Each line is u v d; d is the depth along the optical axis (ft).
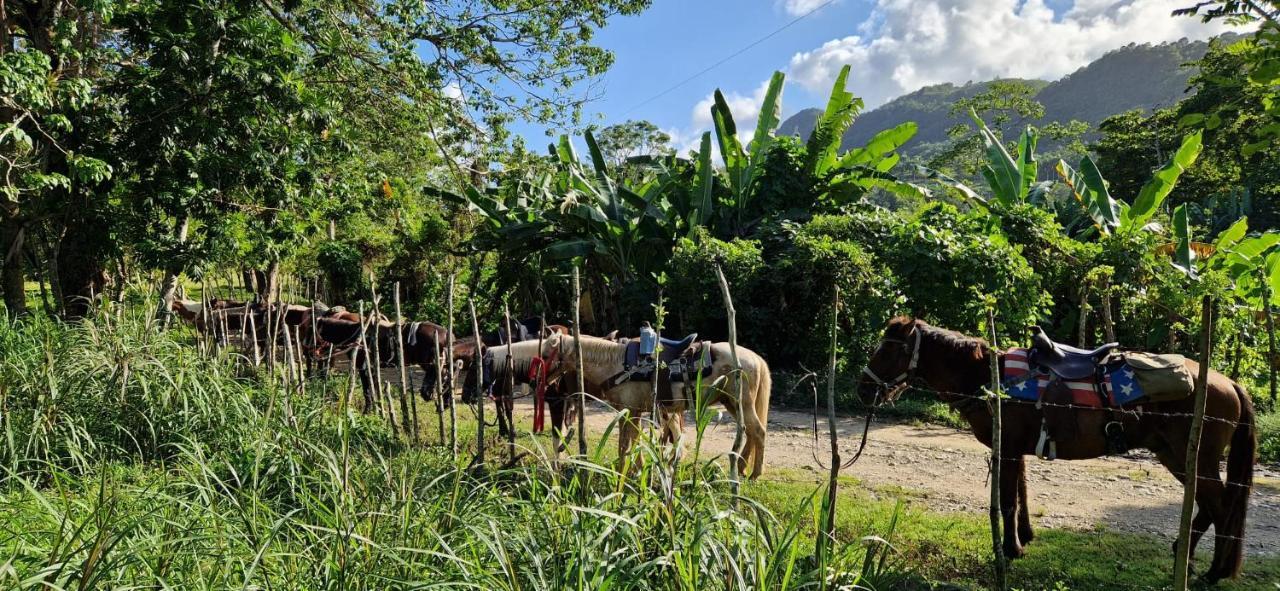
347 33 47.52
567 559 11.21
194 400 22.22
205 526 12.14
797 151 55.01
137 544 10.85
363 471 15.90
